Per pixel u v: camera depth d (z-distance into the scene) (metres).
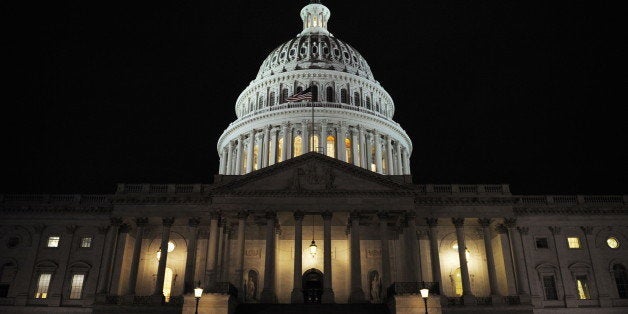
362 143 76.31
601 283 55.47
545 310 53.72
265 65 88.00
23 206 59.31
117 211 55.22
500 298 51.50
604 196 59.22
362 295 48.38
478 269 57.16
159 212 55.12
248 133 78.31
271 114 77.06
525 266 55.84
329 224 50.72
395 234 56.62
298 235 50.38
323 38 88.50
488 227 55.00
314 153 53.34
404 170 81.19
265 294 48.31
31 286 56.41
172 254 57.41
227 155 80.81
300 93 68.38
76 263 56.97
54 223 59.09
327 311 44.44
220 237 52.59
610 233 57.97
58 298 55.34
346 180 52.66
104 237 58.31
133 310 50.75
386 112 86.38
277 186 52.28
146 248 57.84
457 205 55.53
